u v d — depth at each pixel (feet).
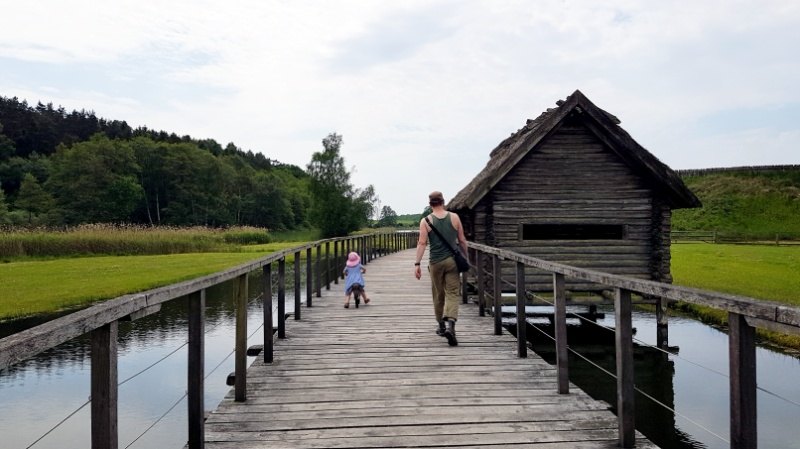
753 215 149.28
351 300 33.71
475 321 25.84
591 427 11.94
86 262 67.92
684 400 22.08
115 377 6.66
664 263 35.09
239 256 79.46
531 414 12.82
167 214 280.51
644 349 30.45
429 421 12.35
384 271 54.44
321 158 226.79
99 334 6.51
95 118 413.59
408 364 17.69
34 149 333.83
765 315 6.34
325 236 227.61
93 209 241.96
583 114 34.91
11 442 17.61
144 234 90.43
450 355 18.92
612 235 45.88
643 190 35.81
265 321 18.06
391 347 20.26
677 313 41.39
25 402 21.50
